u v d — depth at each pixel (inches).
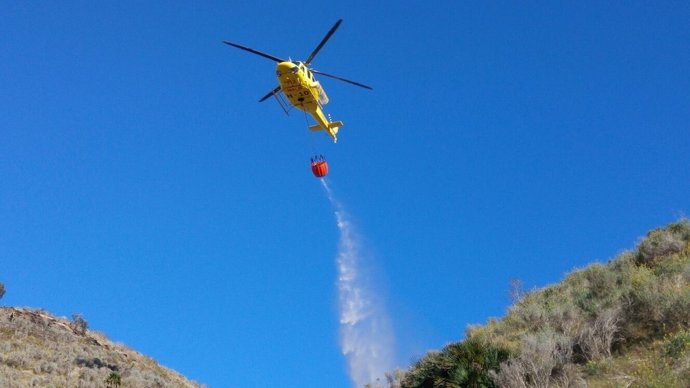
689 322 535.2
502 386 526.6
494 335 666.8
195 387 1381.6
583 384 498.0
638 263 728.3
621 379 487.8
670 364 487.8
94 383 1050.7
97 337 1414.9
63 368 1098.1
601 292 658.2
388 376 748.6
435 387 577.9
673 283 606.5
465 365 572.4
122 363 1261.1
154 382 1187.9
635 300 595.8
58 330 1341.0
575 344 572.7
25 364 1062.4
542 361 529.3
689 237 729.6
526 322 669.9
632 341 550.3
